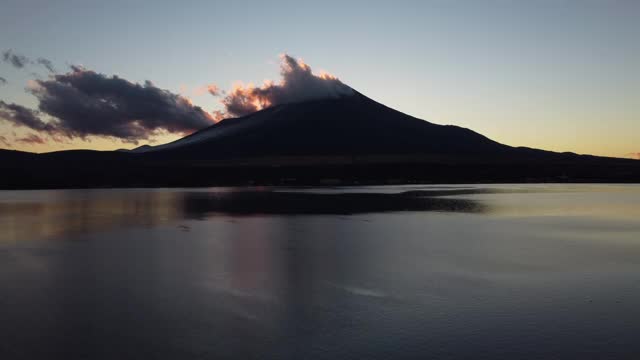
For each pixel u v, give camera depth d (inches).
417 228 1298.0
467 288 655.8
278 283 685.9
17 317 541.3
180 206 2129.7
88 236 1152.2
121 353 441.4
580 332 486.3
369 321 523.5
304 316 541.0
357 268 783.7
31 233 1210.0
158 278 717.3
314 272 756.6
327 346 454.3
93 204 2299.5
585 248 978.7
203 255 899.4
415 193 3329.2
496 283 681.6
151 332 493.7
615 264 812.0
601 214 1724.9
